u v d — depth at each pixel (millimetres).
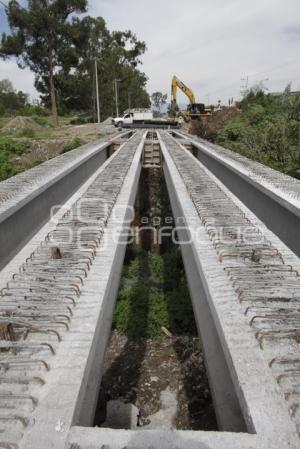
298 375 2859
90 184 8742
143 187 17359
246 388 2742
